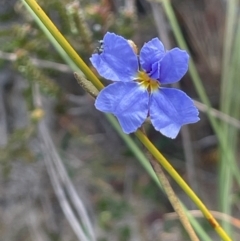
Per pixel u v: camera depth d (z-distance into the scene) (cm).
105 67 18
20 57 30
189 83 36
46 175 35
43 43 31
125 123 18
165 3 27
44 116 33
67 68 32
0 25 35
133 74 18
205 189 36
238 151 35
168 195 19
